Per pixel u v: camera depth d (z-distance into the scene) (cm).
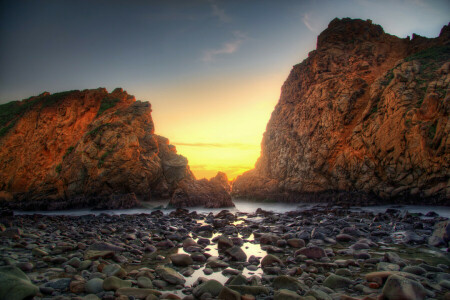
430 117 2498
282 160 3738
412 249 891
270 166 4059
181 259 759
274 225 1536
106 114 3728
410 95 2697
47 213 2678
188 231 1373
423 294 479
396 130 2627
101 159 3072
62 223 1695
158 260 816
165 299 501
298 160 3466
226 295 500
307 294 509
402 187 2497
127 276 643
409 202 2458
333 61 3741
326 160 3142
